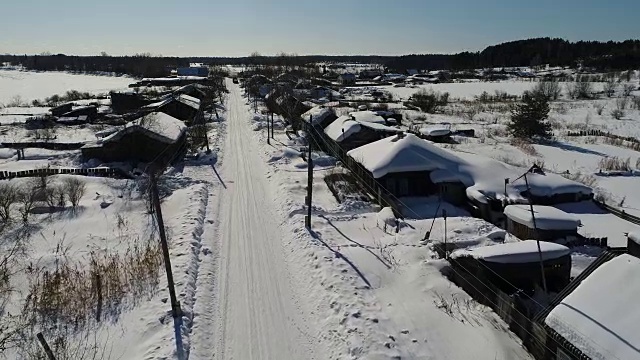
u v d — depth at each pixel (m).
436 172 28.83
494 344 14.02
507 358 13.38
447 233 22.62
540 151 45.00
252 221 26.20
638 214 27.06
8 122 60.56
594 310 11.36
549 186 27.78
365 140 38.75
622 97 87.69
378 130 38.91
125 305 17.11
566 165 39.44
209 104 74.31
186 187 32.19
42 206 27.88
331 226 24.64
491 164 29.83
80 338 15.23
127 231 24.55
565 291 13.86
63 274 19.09
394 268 19.34
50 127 55.72
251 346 15.06
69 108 65.75
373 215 26.52
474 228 23.14
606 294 11.61
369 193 30.06
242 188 32.62
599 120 65.94
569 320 11.49
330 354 14.34
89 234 24.22
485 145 46.50
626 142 49.53
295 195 29.98
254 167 38.28
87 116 61.47
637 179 35.09
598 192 31.11
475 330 14.80
